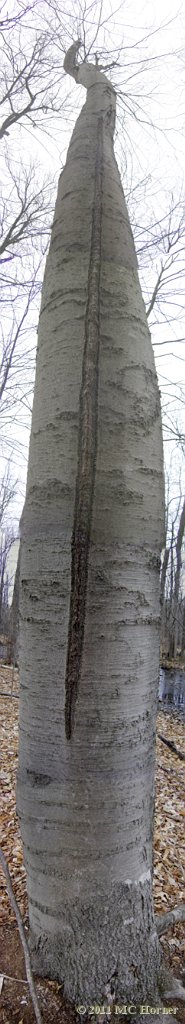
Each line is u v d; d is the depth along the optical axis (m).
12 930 2.11
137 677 1.45
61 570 1.41
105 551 1.39
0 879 2.82
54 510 1.44
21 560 1.59
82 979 1.42
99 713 1.36
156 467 1.57
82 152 1.75
